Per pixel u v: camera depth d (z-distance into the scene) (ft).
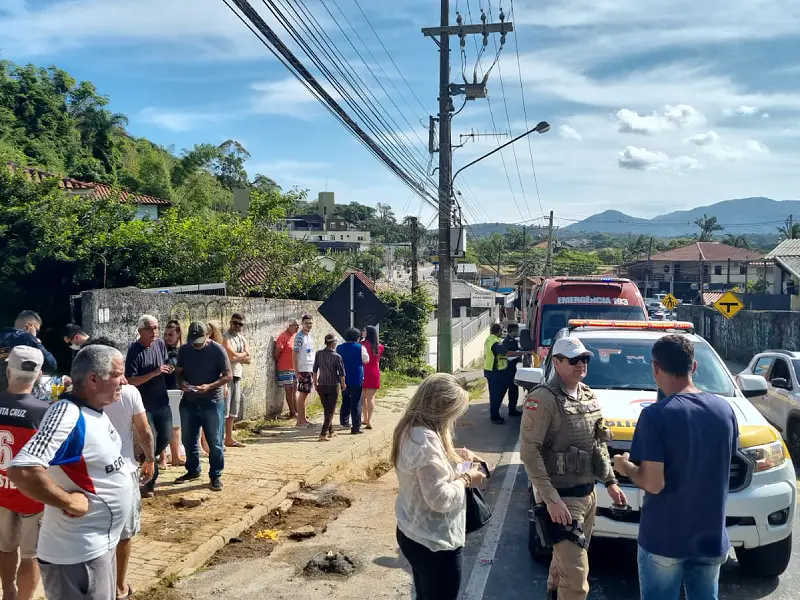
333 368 33.53
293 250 60.70
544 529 14.05
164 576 17.35
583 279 42.11
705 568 11.94
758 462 17.47
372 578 18.11
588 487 14.38
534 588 18.11
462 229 62.44
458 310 172.14
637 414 19.20
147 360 22.52
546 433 14.23
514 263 305.53
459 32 58.03
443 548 11.82
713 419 11.75
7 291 40.75
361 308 38.27
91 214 43.91
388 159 41.24
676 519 11.74
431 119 61.31
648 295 279.08
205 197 153.28
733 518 17.15
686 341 12.25
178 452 28.14
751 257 284.00
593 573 19.10
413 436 11.87
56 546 10.93
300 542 20.74
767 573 18.37
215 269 49.37
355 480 28.81
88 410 11.36
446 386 12.11
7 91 116.78
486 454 34.63
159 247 44.39
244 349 32.14
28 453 10.36
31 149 108.68
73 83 133.28
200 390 23.97
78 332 22.06
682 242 442.91
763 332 108.68
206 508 22.52
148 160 135.23
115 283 43.62
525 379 23.03
